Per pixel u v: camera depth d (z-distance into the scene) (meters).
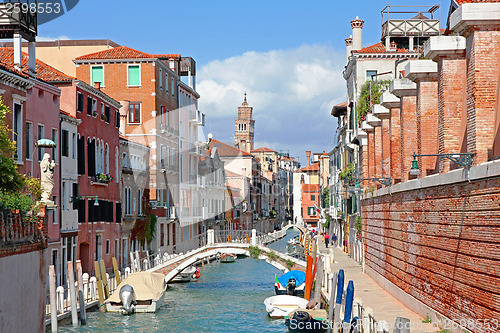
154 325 26.75
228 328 26.39
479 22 13.39
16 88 25.19
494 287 11.48
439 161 16.27
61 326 23.83
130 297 28.81
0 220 13.11
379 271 26.06
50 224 28.38
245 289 39.31
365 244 31.52
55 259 28.98
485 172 11.76
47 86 28.69
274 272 51.03
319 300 27.00
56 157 29.55
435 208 15.83
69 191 31.08
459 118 15.54
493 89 13.45
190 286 41.03
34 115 27.39
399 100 24.06
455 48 15.42
